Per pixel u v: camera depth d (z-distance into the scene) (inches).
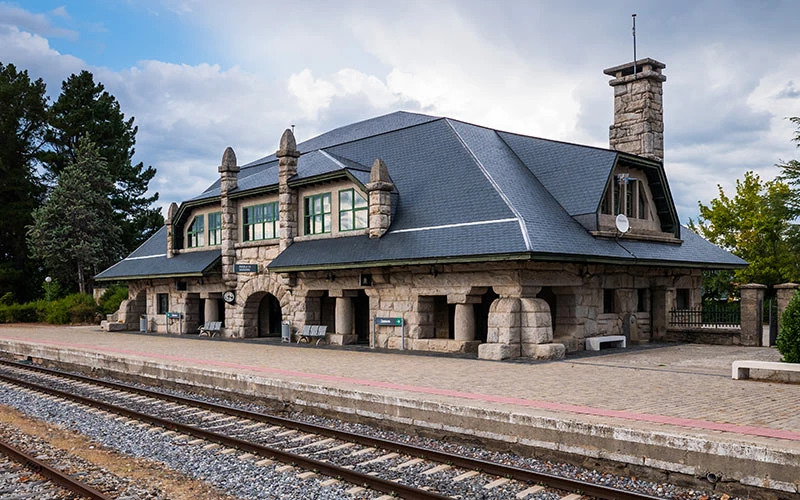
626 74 1192.8
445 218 903.7
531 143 1093.8
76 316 1813.5
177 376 746.8
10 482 375.9
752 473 333.4
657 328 1039.6
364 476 365.1
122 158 2384.4
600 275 933.8
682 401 482.0
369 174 1040.2
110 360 871.1
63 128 2282.2
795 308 636.1
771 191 1551.4
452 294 874.1
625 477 376.2
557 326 904.3
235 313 1226.0
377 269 958.4
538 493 350.9
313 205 1099.3
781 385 565.3
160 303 1443.2
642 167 1022.4
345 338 1022.4
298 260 1027.3
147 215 2432.3
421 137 1130.0
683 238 1128.8
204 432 482.3
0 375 813.2
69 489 362.9
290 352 911.7
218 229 1301.7
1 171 2231.8
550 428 411.8
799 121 1451.8
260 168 1425.9
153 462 423.5
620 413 431.2
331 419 554.9
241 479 382.6
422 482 371.9
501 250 771.4
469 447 450.6
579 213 907.4
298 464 406.0
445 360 782.5
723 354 846.5
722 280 1583.4
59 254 1991.9
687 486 354.6
